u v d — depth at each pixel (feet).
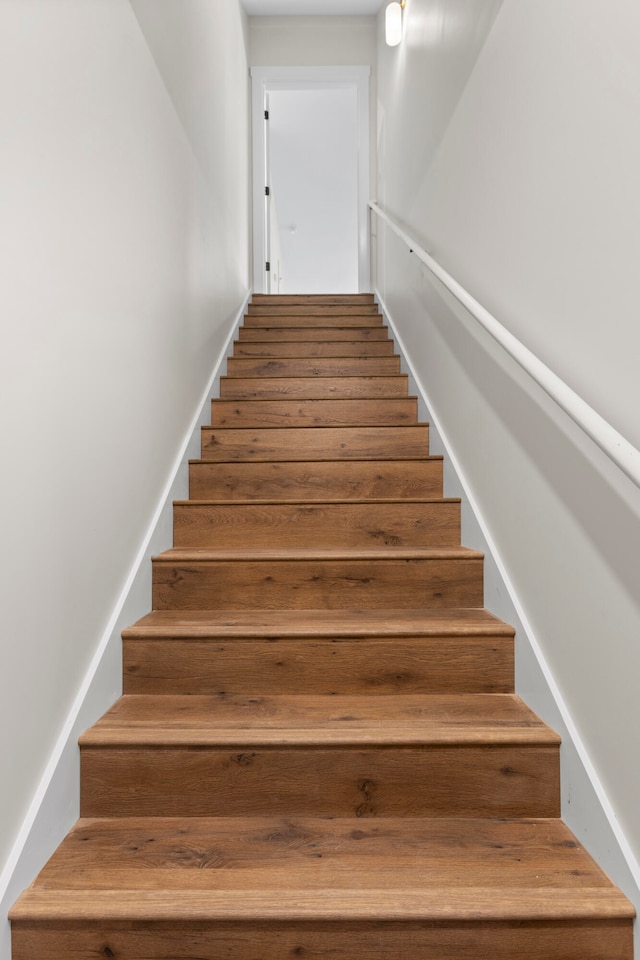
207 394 9.94
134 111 6.26
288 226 28.91
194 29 9.32
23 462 3.91
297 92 19.62
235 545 7.49
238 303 14.10
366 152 17.03
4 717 3.69
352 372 11.85
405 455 9.27
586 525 4.32
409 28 11.45
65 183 4.54
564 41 4.57
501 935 3.71
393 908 3.67
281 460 8.36
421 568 6.57
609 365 3.91
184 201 8.54
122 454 5.86
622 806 3.85
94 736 4.67
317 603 6.55
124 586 5.86
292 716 5.07
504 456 6.06
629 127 3.67
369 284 17.08
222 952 3.72
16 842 3.81
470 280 7.13
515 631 5.59
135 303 6.27
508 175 5.80
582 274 4.27
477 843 4.29
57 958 3.70
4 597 3.69
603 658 4.08
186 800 4.65
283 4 16.28
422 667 5.61
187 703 5.36
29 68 3.97
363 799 4.65
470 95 7.16
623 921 3.68
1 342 3.63
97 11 5.21
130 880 3.90
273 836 4.38
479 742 4.63
